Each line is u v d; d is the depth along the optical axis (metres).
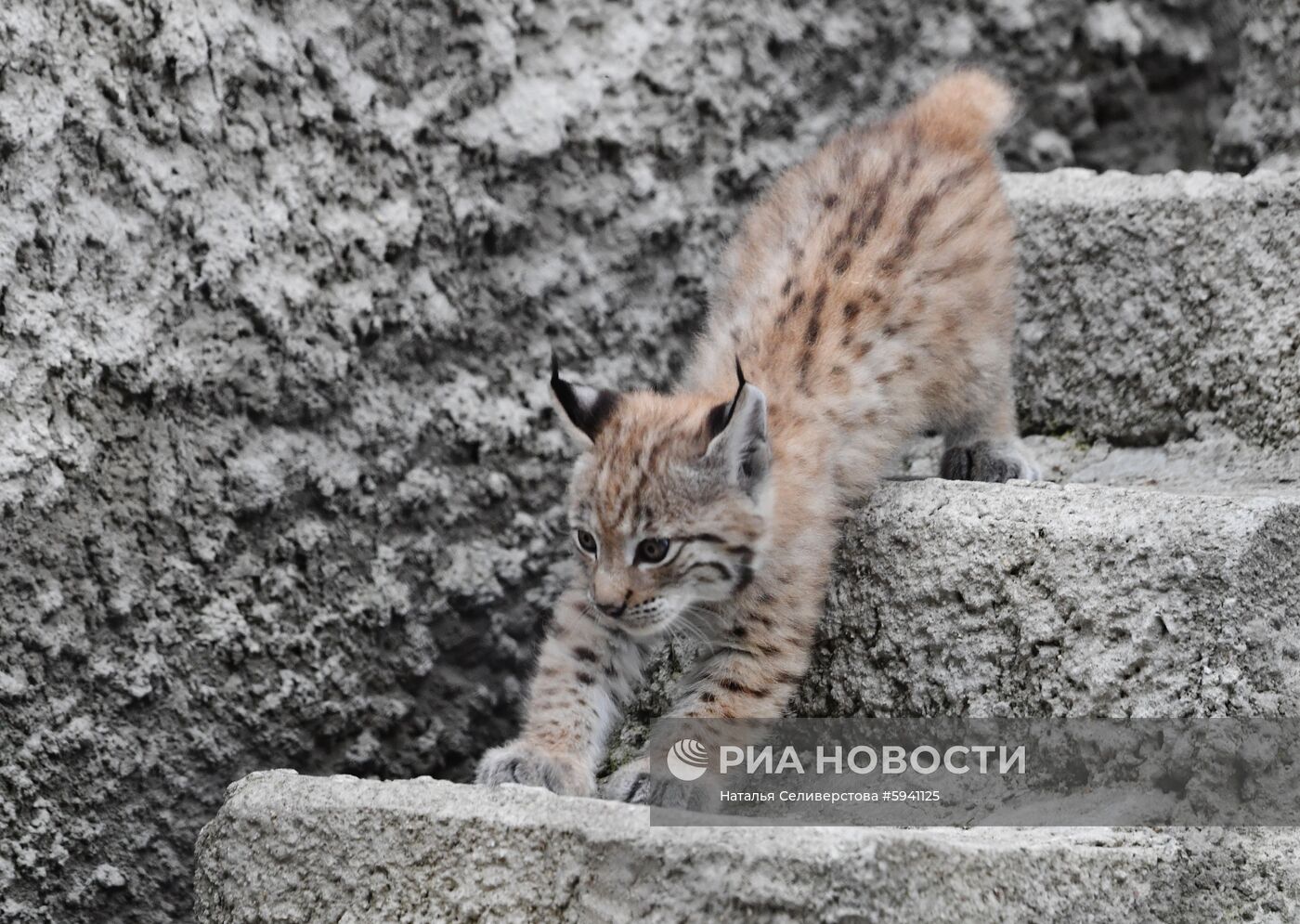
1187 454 10.94
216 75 10.30
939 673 9.08
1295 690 8.27
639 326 12.25
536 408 11.80
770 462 9.24
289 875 8.02
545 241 11.86
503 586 11.68
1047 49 13.80
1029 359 11.75
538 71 11.71
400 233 11.09
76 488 9.81
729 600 9.38
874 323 10.25
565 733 9.28
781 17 12.73
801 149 12.96
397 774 11.43
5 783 9.66
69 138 9.71
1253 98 13.05
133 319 9.99
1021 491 9.20
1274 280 10.62
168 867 10.25
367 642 11.13
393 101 11.12
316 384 10.81
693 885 6.86
